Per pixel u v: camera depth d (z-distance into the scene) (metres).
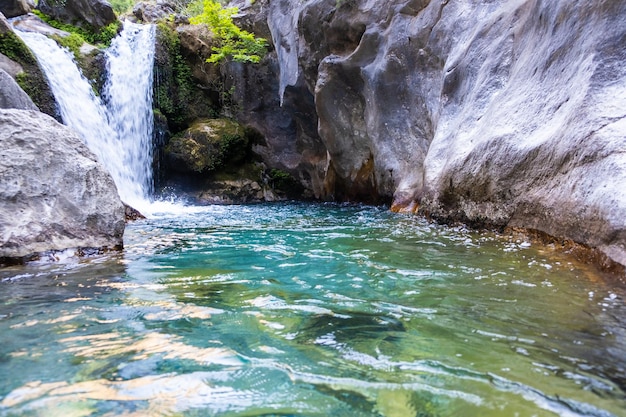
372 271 3.37
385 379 1.61
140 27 13.33
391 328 2.13
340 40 10.38
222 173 12.76
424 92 8.23
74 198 4.22
